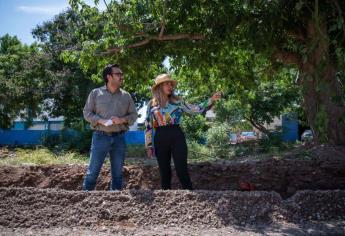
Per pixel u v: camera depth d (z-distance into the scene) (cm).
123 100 612
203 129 2172
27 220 483
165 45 1015
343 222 487
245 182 709
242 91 1230
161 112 595
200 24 941
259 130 2253
